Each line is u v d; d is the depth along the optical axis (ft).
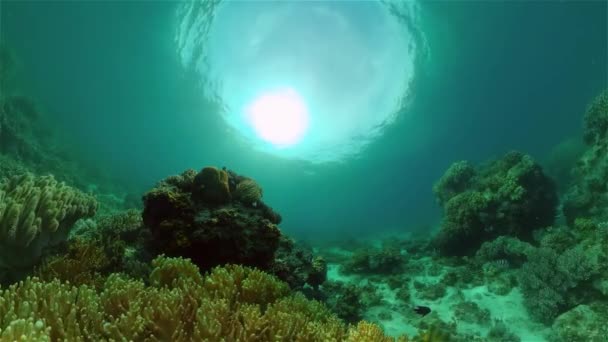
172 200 20.52
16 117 69.36
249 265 21.16
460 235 42.80
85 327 10.55
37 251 17.66
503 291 32.37
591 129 43.96
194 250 20.08
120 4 78.23
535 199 41.09
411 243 53.42
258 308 13.83
